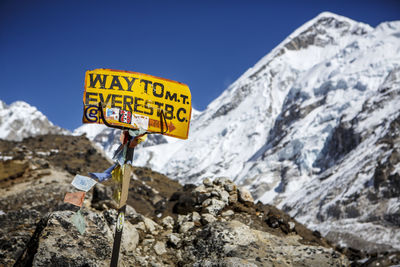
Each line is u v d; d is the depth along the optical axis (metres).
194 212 15.80
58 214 11.43
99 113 9.12
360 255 16.80
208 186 17.55
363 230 96.75
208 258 12.76
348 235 96.00
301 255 13.37
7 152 39.84
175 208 17.84
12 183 28.17
